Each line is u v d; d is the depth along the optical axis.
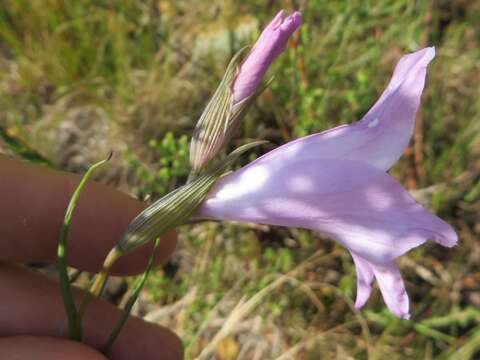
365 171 0.07
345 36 0.20
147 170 0.19
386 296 0.08
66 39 0.22
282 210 0.08
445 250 0.18
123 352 0.11
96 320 0.11
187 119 0.20
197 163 0.09
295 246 0.18
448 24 0.22
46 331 0.11
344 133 0.08
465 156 0.19
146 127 0.20
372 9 0.21
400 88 0.08
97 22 0.22
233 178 0.08
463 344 0.16
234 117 0.09
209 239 0.18
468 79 0.21
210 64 0.21
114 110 0.20
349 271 0.17
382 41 0.20
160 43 0.22
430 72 0.20
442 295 0.17
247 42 0.21
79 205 0.11
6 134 0.13
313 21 0.21
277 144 0.19
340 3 0.20
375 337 0.16
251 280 0.17
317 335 0.16
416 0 0.21
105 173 0.20
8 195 0.11
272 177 0.08
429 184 0.19
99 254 0.12
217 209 0.08
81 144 0.20
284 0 0.21
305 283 0.17
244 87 0.08
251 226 0.18
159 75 0.21
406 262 0.17
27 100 0.21
